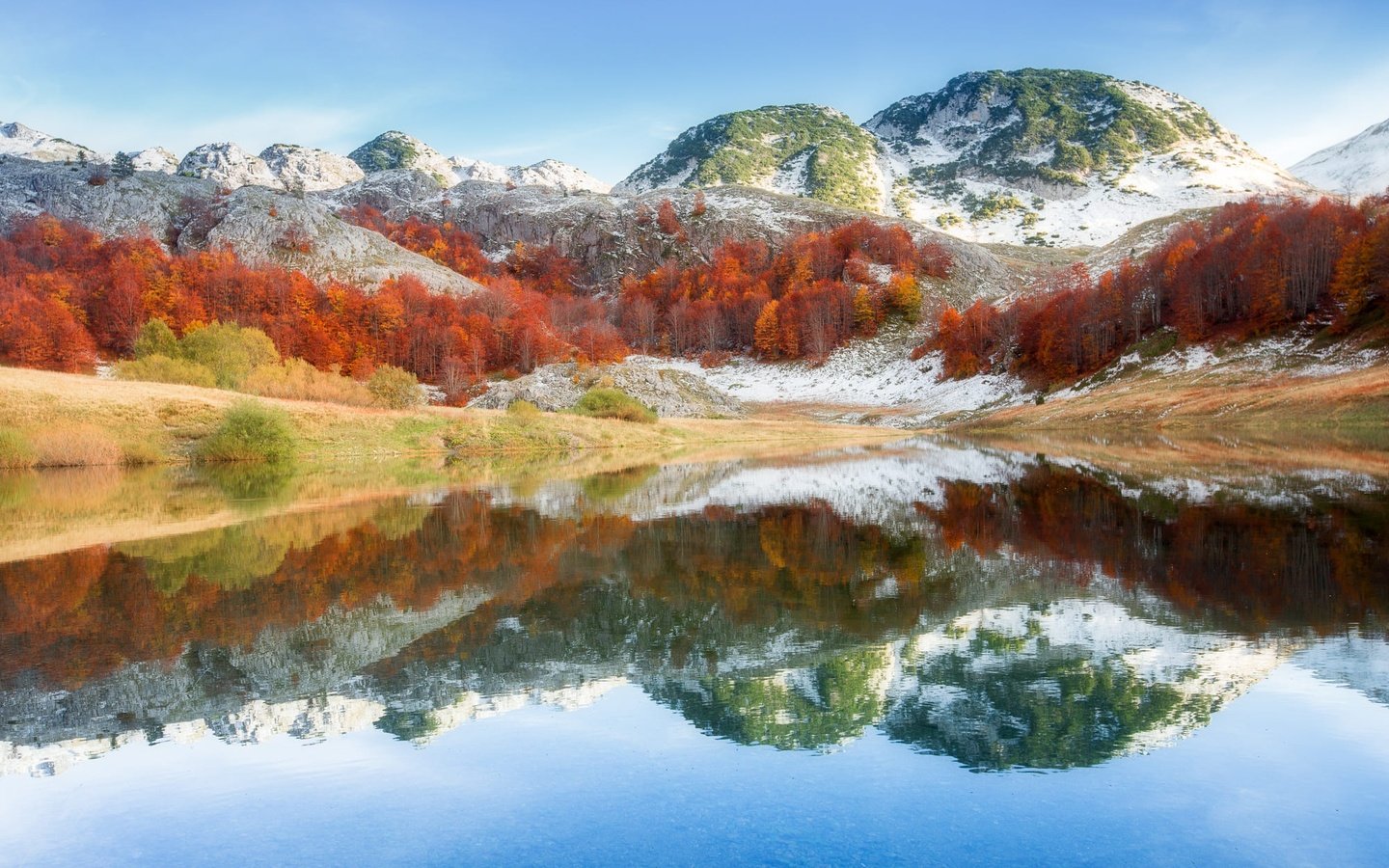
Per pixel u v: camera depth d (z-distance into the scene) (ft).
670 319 558.15
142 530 70.74
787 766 24.04
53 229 562.66
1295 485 90.02
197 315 401.90
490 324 460.14
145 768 25.13
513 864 18.89
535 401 249.96
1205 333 263.70
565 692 30.78
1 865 19.65
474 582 49.80
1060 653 33.73
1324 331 232.12
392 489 105.60
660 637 37.55
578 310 591.78
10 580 51.13
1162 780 22.40
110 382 170.81
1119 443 176.14
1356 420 164.96
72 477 124.57
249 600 45.57
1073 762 23.76
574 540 64.85
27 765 25.57
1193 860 18.51
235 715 29.27
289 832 20.92
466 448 175.42
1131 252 469.57
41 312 349.20
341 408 180.96
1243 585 44.16
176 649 36.76
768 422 272.51
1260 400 200.03
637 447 202.80
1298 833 19.52
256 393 187.93
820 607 42.73
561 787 22.99
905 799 21.81
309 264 586.04
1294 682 29.37
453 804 22.12
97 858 19.86
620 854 19.24
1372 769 22.70
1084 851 19.03
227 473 133.08
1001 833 19.92
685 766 24.17
